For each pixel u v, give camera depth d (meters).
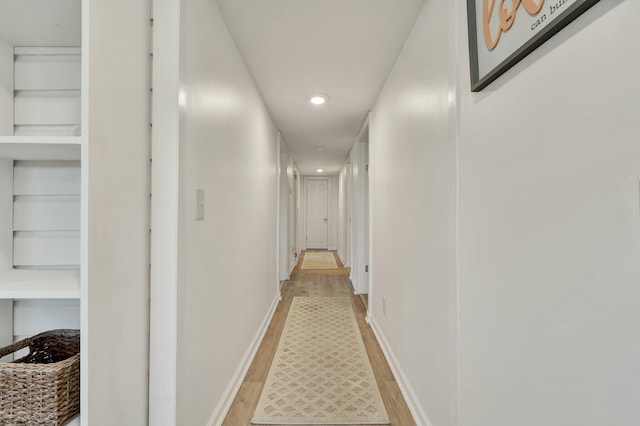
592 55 0.62
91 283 0.83
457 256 1.19
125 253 0.98
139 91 1.06
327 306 3.63
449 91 1.25
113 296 0.93
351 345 2.55
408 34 1.80
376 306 2.81
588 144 0.63
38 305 1.17
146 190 1.10
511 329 0.88
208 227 1.43
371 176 3.06
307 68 2.21
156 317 1.11
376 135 2.84
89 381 0.82
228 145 1.74
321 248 9.17
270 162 3.26
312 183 9.14
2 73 1.12
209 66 1.43
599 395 0.61
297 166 6.79
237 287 1.94
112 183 0.92
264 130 2.88
